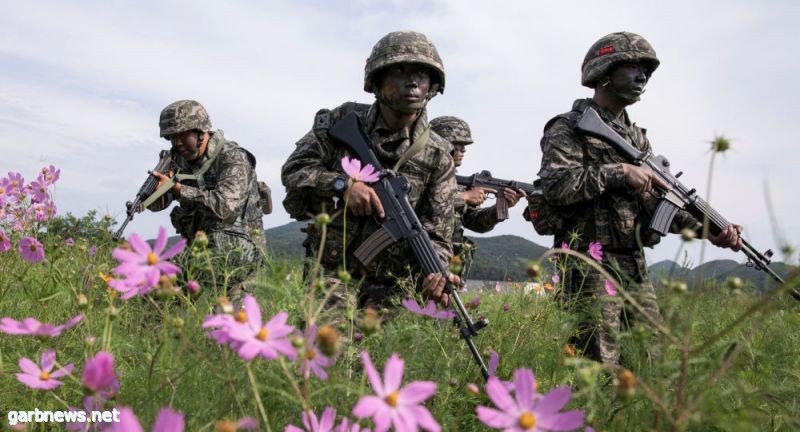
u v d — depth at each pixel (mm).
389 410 1011
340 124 3320
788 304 1912
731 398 1694
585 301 2881
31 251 2520
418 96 3191
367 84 3285
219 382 1677
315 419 1237
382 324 2781
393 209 3059
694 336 1654
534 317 2650
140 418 1488
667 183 3787
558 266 2895
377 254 3039
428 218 3346
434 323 2377
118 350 2035
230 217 4707
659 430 1329
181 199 4652
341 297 2736
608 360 3090
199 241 1773
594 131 3758
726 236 3893
